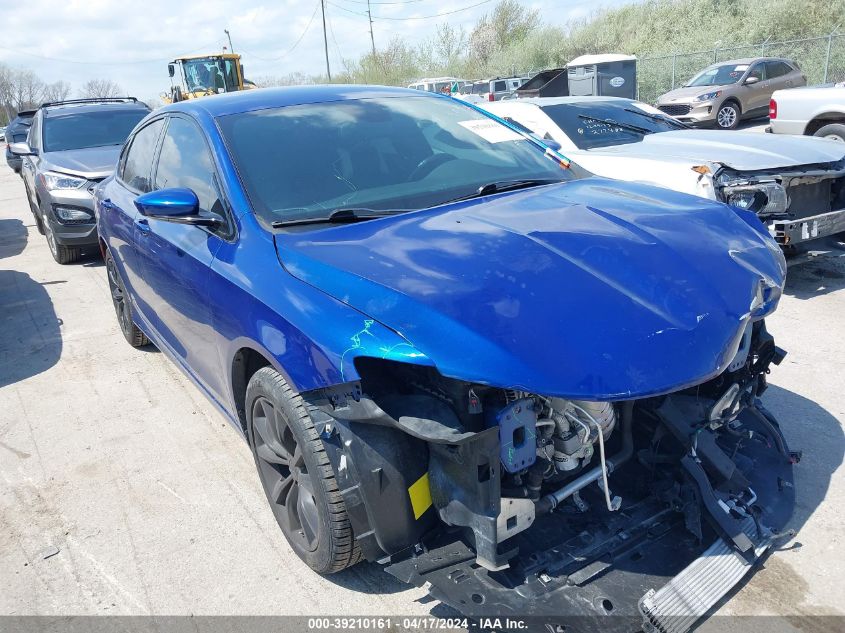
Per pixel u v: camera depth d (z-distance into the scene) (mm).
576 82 18109
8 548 2934
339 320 2078
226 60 23891
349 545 2311
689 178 5199
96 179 7664
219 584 2629
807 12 23828
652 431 2488
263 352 2367
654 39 30047
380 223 2580
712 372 1948
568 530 2291
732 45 25641
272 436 2596
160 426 3936
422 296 1982
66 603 2586
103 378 4684
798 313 5051
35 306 6516
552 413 2127
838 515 2754
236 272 2572
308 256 2350
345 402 2066
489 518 2006
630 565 2186
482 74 39531
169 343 3908
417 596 2492
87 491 3324
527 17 41469
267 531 2934
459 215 2584
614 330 1897
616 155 5836
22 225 11250
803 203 5559
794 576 2453
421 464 2139
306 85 3727
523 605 2006
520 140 3557
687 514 2305
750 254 2400
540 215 2516
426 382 2092
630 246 2229
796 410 3596
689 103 17078
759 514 2465
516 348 1847
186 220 2756
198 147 3172
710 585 2139
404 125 3328
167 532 2967
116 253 4484
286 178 2840
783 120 9703
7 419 4160
